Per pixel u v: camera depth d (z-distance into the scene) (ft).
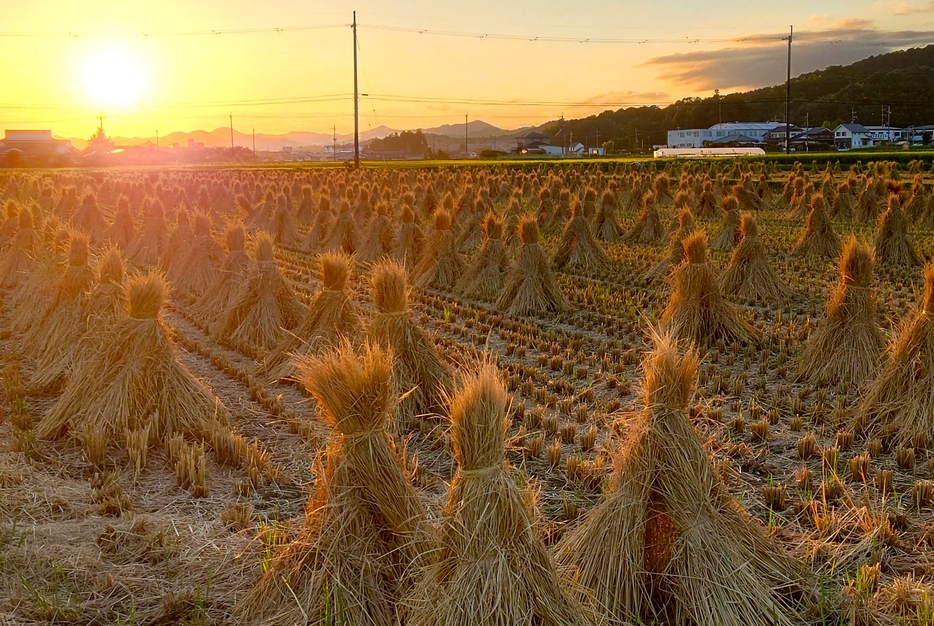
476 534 12.94
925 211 79.61
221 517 19.39
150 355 25.25
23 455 23.18
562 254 59.52
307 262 65.51
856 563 17.39
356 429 14.88
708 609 14.32
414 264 60.75
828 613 15.24
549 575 13.37
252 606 15.19
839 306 31.12
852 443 24.59
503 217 82.84
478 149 597.11
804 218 86.99
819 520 18.95
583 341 37.93
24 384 30.83
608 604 14.87
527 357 36.17
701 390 29.60
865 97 415.23
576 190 113.60
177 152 412.98
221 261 50.14
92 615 15.28
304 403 29.07
